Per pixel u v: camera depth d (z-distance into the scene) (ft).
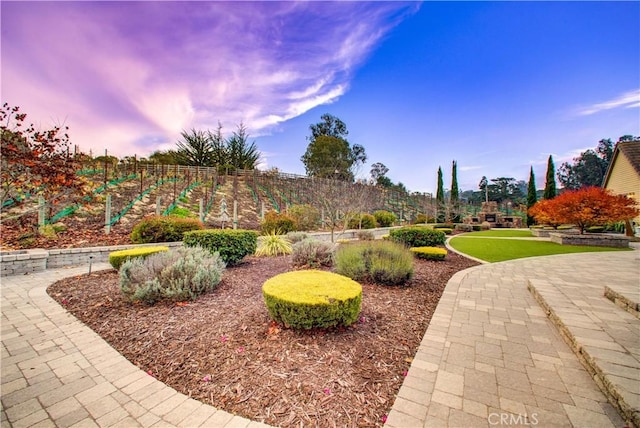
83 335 9.27
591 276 16.62
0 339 9.02
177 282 12.17
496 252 29.35
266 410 5.55
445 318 10.72
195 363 7.38
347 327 9.43
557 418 5.27
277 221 36.86
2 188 17.34
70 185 17.94
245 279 16.05
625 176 54.19
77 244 24.44
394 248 17.63
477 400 5.85
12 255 18.25
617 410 5.43
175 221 28.14
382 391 6.19
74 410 5.68
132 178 51.57
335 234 39.81
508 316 10.96
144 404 5.83
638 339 7.84
